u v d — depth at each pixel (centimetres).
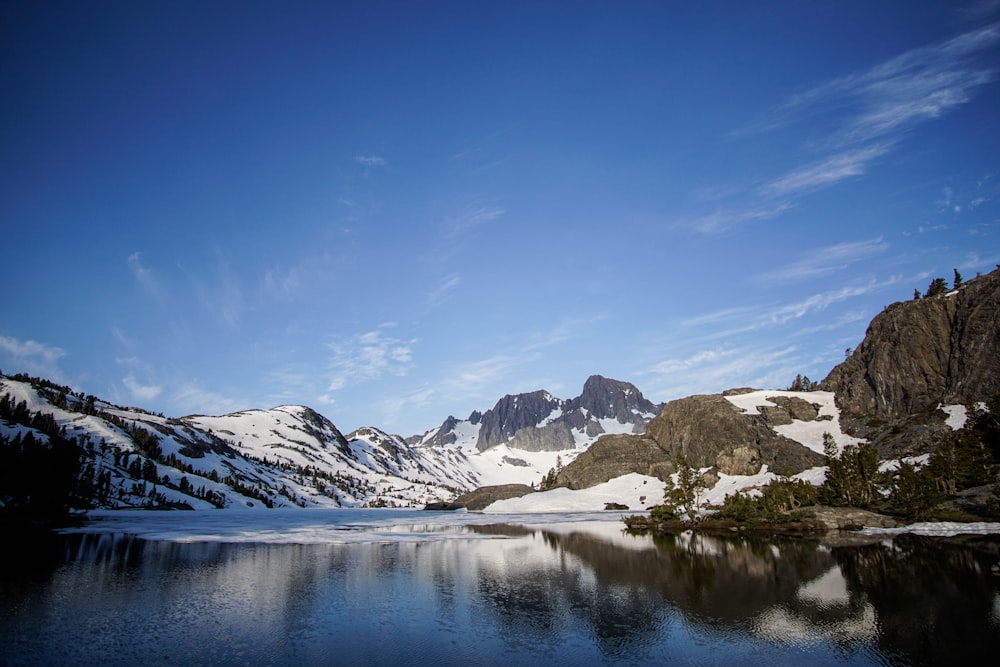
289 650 3038
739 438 18612
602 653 2978
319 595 4478
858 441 16125
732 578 4950
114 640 3192
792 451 16950
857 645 3000
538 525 12800
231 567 5938
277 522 15162
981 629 3197
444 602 4225
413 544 8431
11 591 4456
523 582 5028
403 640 3222
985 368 13838
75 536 8988
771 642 3100
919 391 15975
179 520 15112
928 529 8062
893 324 17538
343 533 10706
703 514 12119
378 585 4938
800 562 5638
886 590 4203
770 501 10212
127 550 7250
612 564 5997
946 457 10112
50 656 2900
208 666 2780
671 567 5678
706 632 3322
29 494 10631
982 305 14762
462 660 2877
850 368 19775
